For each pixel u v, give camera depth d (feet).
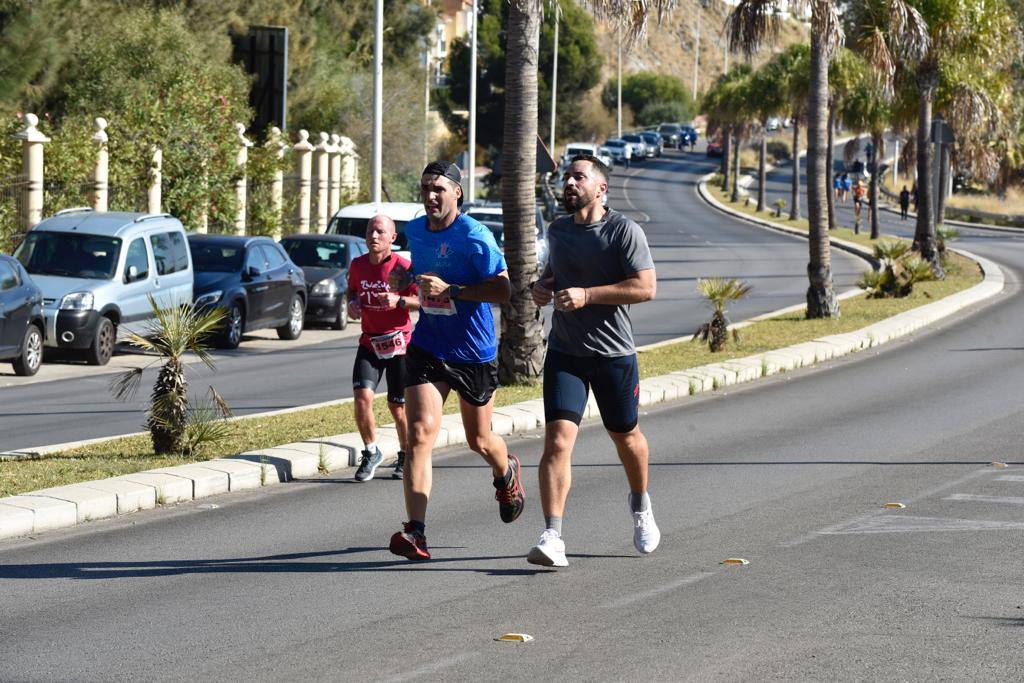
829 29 203.51
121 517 79.66
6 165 230.07
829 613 58.03
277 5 442.50
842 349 175.73
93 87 311.88
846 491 87.35
